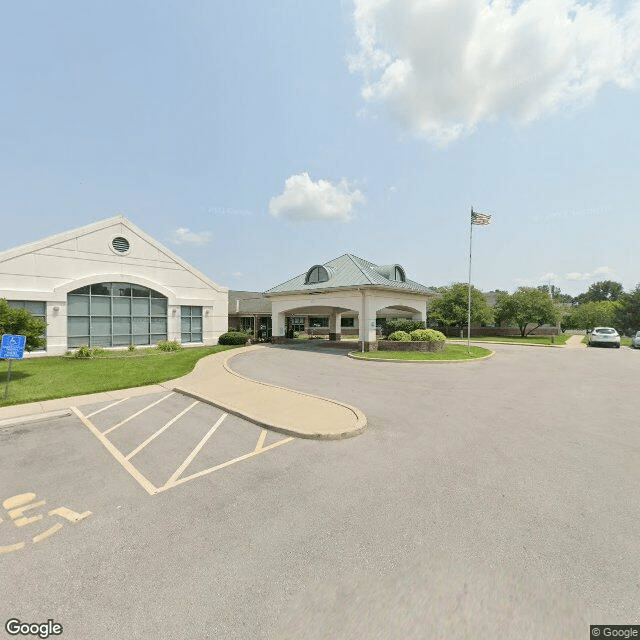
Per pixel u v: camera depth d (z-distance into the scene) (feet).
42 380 40.73
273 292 89.71
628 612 8.99
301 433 22.76
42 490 16.05
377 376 44.98
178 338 82.07
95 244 69.10
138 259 75.51
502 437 22.16
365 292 71.56
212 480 16.89
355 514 13.65
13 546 12.03
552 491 15.19
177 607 9.34
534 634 8.43
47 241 62.85
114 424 25.94
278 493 15.48
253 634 8.50
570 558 10.90
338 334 105.60
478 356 65.41
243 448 21.08
